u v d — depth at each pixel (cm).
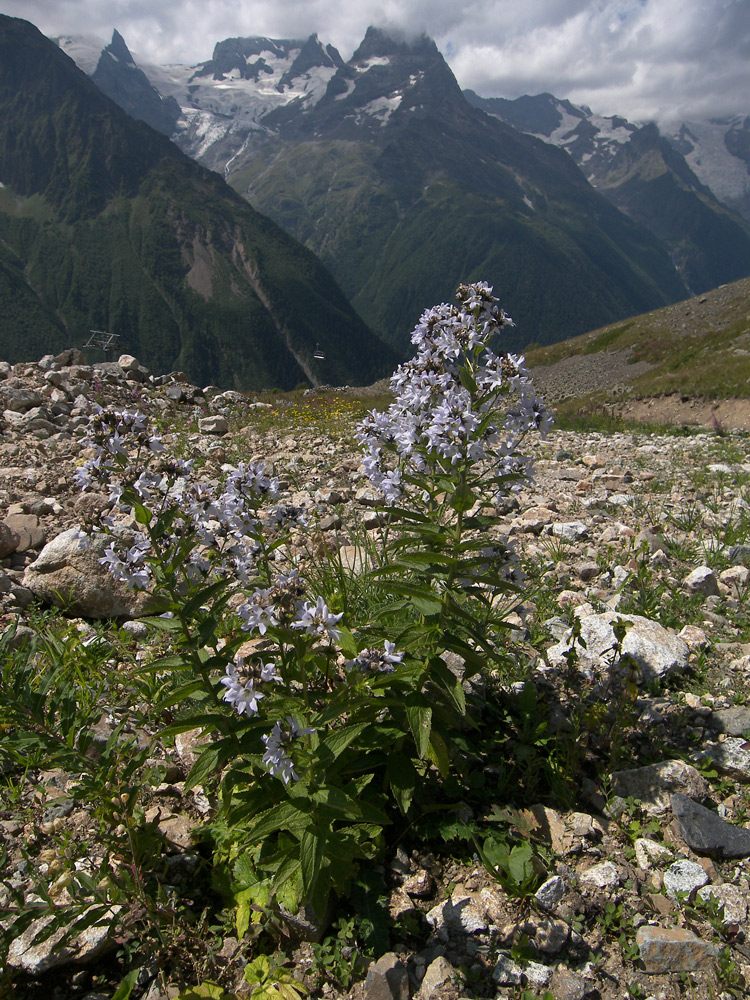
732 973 99
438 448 110
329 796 95
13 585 174
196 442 366
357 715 112
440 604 112
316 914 97
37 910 96
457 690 107
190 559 112
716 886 110
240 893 105
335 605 139
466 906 106
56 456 292
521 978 99
